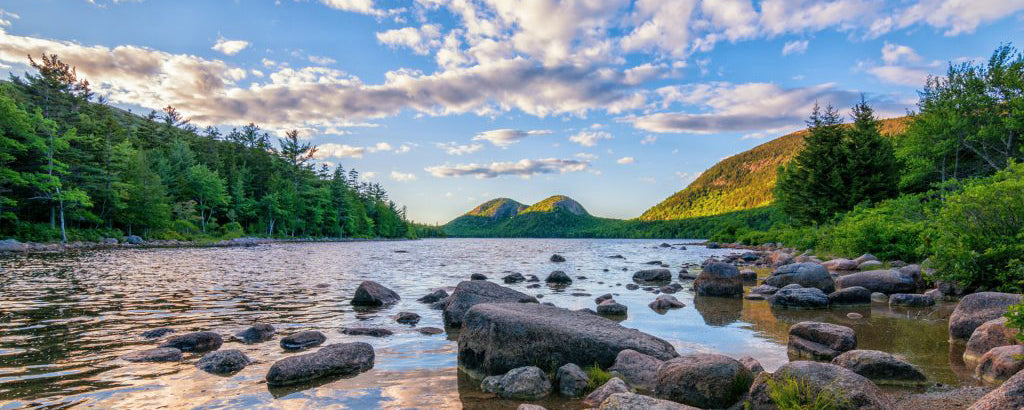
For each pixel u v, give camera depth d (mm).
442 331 9727
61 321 10250
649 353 6871
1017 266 11594
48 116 59375
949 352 7543
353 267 26703
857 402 4445
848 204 44344
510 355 6949
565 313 8453
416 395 5906
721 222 156500
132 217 57625
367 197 144375
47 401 5449
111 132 62250
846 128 47562
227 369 6785
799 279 15594
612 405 4773
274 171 101438
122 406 5332
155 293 14711
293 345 8242
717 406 5277
